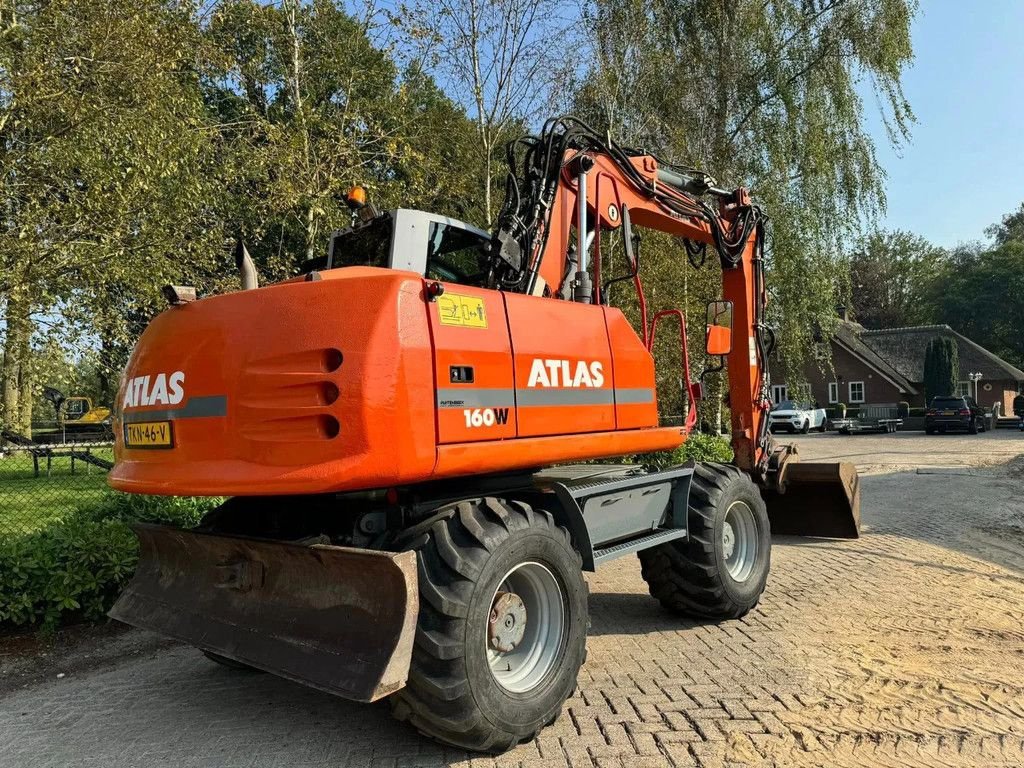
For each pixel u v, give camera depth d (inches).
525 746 131.4
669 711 144.3
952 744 130.5
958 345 1765.5
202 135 324.2
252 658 125.6
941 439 1102.4
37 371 285.9
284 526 158.4
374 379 116.7
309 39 409.7
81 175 278.5
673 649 181.3
